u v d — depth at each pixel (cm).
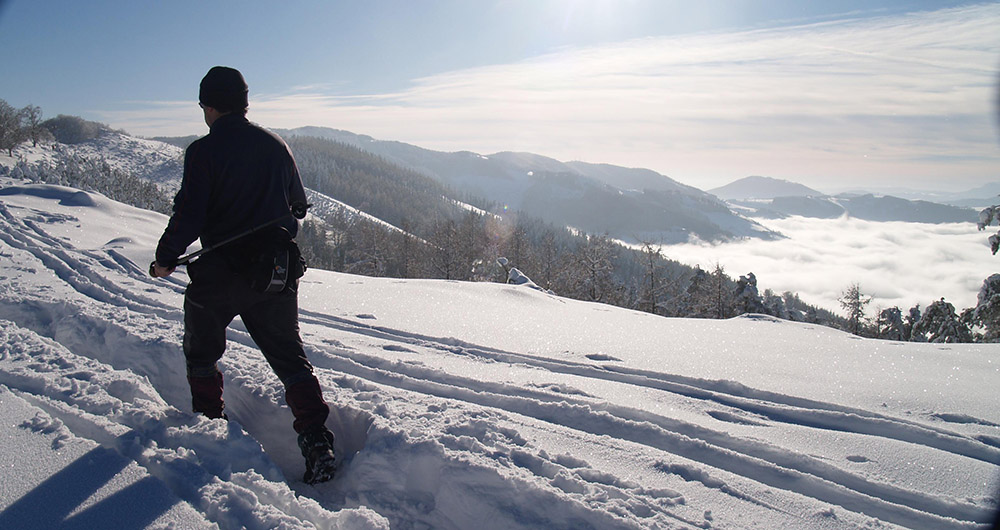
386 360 390
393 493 231
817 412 322
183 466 212
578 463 239
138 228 1017
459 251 4628
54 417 246
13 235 775
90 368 305
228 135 244
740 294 3228
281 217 251
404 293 682
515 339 490
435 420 271
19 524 170
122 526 172
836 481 244
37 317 429
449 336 486
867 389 369
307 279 739
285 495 207
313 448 245
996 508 217
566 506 202
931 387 373
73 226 913
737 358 450
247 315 256
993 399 349
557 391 344
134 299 523
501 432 264
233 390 306
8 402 248
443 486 221
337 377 334
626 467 240
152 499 186
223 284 240
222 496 196
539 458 237
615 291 4275
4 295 457
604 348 473
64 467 200
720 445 278
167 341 352
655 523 196
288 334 258
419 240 5362
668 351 471
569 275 4334
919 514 216
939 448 282
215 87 245
